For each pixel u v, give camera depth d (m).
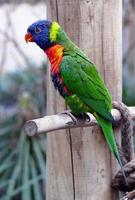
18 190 4.52
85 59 2.77
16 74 5.77
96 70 2.77
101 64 2.79
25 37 2.85
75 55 2.77
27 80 5.43
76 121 2.57
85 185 2.79
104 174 2.81
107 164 2.81
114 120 2.78
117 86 2.85
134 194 2.73
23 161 4.63
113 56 2.80
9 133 4.92
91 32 2.73
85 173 2.78
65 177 2.81
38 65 5.92
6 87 6.06
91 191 2.79
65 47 2.78
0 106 5.90
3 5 7.57
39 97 5.18
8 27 6.88
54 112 2.88
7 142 4.88
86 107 2.76
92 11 2.71
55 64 2.80
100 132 2.78
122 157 2.84
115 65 2.82
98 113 2.72
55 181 2.84
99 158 2.79
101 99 2.74
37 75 5.47
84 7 2.71
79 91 2.76
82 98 2.76
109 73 2.81
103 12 2.73
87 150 2.77
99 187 2.80
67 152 2.79
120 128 2.87
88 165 2.78
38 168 4.63
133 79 5.45
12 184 4.55
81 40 2.74
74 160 2.78
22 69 5.82
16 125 4.94
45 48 2.82
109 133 2.70
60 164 2.81
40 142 4.69
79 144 2.77
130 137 2.87
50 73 2.85
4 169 4.70
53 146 2.83
